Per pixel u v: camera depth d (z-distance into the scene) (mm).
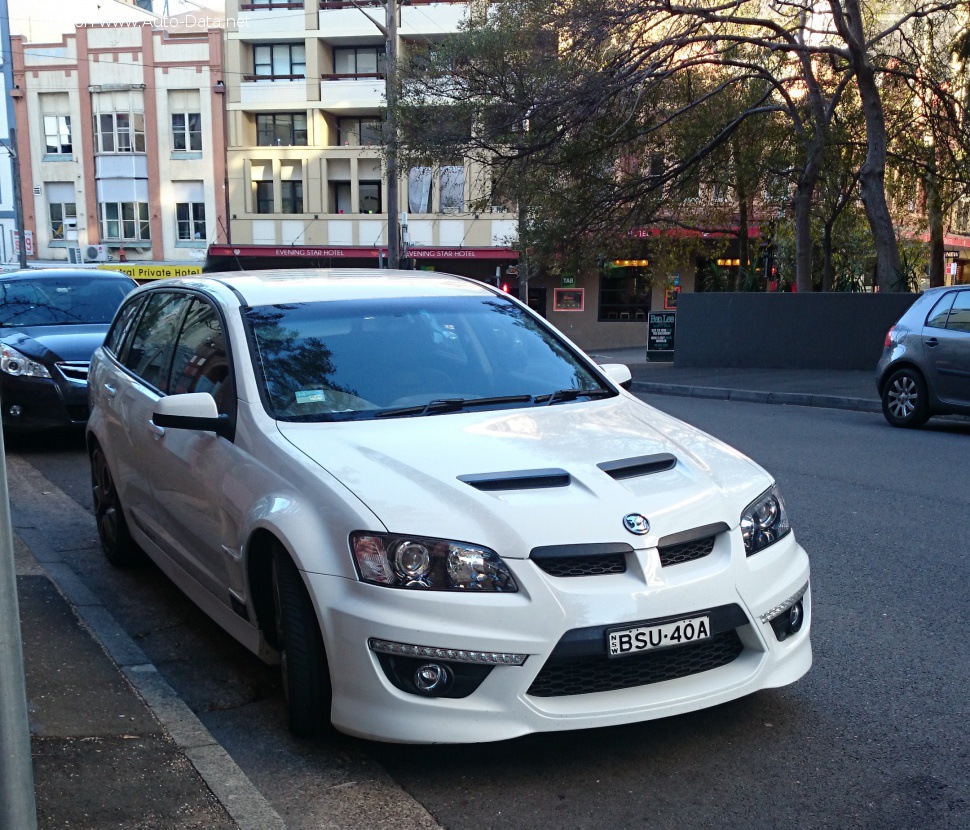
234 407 4059
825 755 3459
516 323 4902
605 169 22891
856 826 3014
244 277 4984
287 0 41812
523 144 21438
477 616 3078
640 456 3697
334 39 42031
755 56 22531
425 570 3131
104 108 43969
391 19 24500
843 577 5504
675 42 19141
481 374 4457
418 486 3355
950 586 5332
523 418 4051
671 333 25016
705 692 3285
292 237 42688
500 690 3088
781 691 3992
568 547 3160
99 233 44719
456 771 3361
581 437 3855
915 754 3465
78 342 9258
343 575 3215
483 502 3258
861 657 4344
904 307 19641
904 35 21047
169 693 3910
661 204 23641
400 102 22391
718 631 3277
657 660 3271
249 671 4340
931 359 11383
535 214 24156
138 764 3273
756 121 23625
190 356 4695
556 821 3053
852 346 20094
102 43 43688
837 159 24359
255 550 3672
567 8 19656
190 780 3189
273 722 3781
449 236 41062
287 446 3705
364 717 3170
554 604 3092
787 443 10422
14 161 42562
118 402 5406
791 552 3686
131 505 5242
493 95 21062
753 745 3531
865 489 7832
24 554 5648
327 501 3346
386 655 3131
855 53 19281
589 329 41062
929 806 3127
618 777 3316
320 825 3027
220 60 42469
